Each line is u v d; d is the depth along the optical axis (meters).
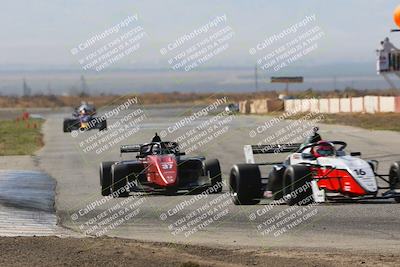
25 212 51.34
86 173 80.75
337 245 35.88
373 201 50.59
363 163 47.97
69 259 31.08
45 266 29.83
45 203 56.38
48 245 34.88
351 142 107.25
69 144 125.38
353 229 40.38
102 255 31.81
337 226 41.53
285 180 48.69
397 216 43.97
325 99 198.88
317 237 38.59
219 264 29.73
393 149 95.38
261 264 30.08
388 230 39.66
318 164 49.56
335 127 138.38
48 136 149.12
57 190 65.19
